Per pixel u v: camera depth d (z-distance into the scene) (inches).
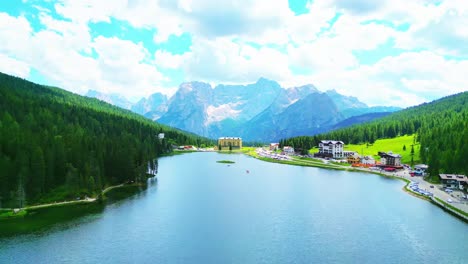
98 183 7298.2
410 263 4143.7
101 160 7849.4
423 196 7332.7
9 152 6653.5
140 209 6284.5
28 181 6358.3
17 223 5349.4
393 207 6515.8
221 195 7544.3
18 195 5944.9
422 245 4662.9
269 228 5319.9
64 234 4938.5
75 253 4315.9
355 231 5191.9
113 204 6584.6
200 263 4106.8
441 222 5600.4
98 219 5639.8
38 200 6373.0
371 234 5073.8
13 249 4392.2
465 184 7696.9
